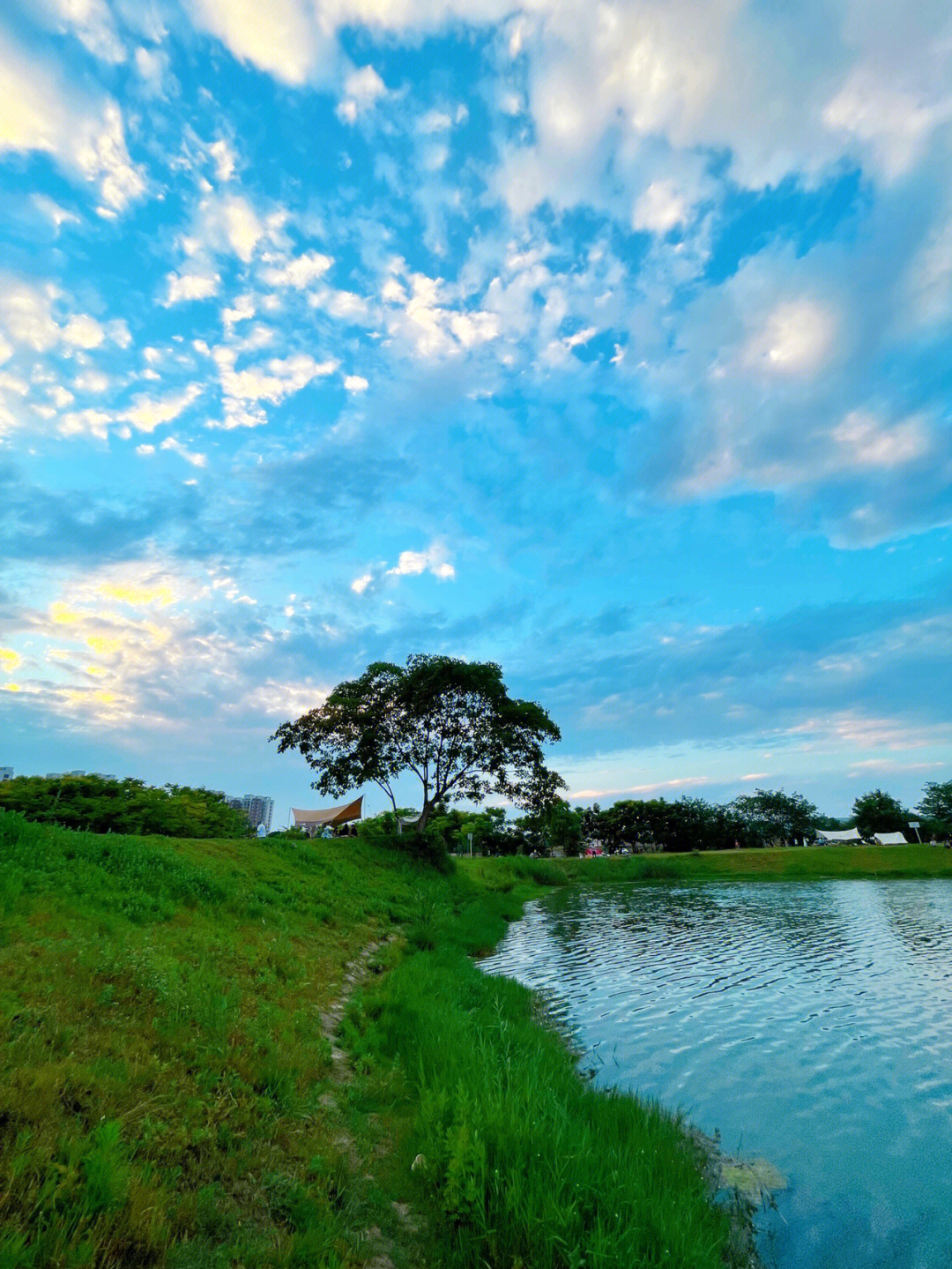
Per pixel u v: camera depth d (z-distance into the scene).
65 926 9.77
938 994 17.17
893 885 52.34
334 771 43.84
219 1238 4.98
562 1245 5.57
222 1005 8.84
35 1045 6.18
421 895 31.06
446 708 43.69
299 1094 7.72
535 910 40.31
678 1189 7.14
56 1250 4.12
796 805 113.00
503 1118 7.13
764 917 34.31
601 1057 12.54
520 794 45.50
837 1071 11.80
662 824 106.44
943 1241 6.81
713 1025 14.65
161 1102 6.25
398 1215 6.15
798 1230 7.01
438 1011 12.01
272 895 19.38
